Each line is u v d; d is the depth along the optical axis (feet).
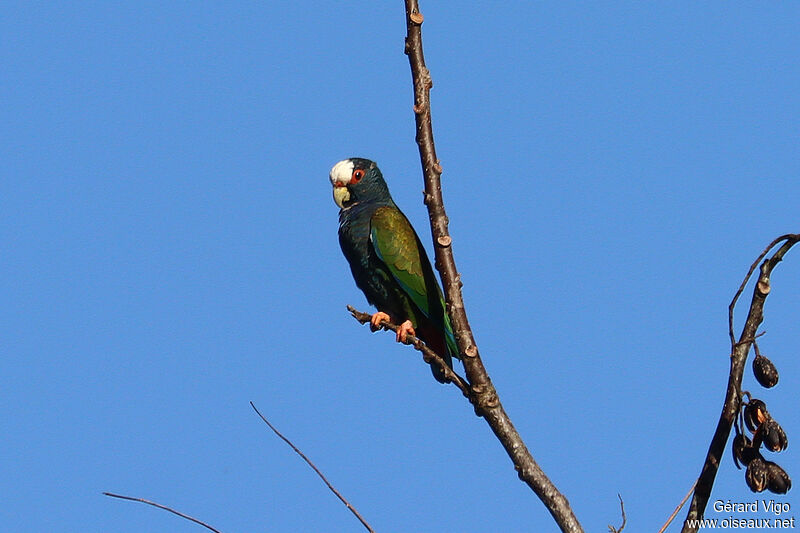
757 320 29.81
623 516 30.37
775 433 28.22
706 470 29.60
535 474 31.48
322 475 30.78
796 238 29.37
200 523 29.94
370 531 29.99
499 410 32.53
